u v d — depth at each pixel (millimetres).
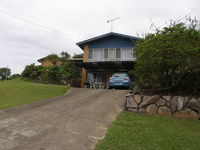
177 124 4230
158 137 3244
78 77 15266
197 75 5797
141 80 6488
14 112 4930
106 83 14844
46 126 3791
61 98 7488
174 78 6039
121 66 14125
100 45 15445
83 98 7453
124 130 3586
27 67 16344
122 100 6895
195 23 6562
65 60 16672
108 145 2814
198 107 4910
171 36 5164
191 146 2885
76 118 4492
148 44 5359
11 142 2893
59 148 2705
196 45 4926
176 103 5184
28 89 9375
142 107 5461
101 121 4293
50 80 14062
